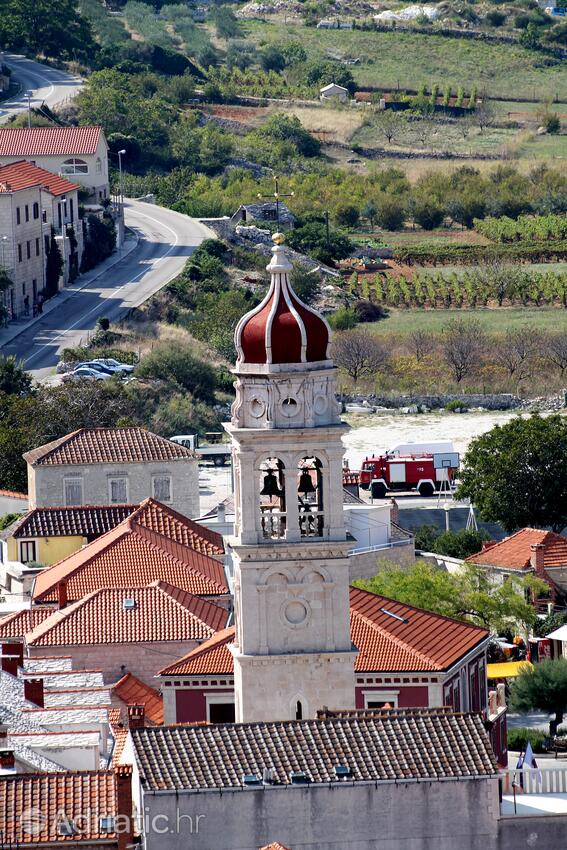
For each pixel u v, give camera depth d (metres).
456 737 153.62
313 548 167.38
